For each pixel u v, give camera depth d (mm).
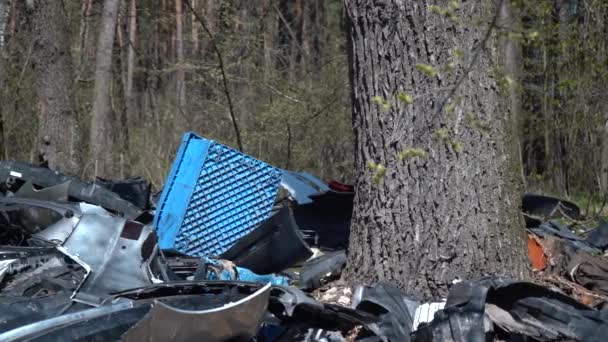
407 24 5680
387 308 5172
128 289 4766
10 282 4930
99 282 4820
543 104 11234
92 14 18281
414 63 5668
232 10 16188
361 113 5957
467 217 5688
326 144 15758
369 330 5145
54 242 5668
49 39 12492
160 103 18078
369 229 5918
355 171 6109
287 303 4605
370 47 5848
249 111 16047
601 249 7410
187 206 7309
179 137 16562
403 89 5707
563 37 8992
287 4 20859
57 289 4809
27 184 7645
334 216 7941
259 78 15961
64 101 12641
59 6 12555
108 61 15312
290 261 6809
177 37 18359
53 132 12609
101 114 15008
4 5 14734
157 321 4035
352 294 5645
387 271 5820
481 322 4844
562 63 9617
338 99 15320
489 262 5715
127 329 4348
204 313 4113
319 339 4977
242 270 6508
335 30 18812
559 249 6516
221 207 7469
